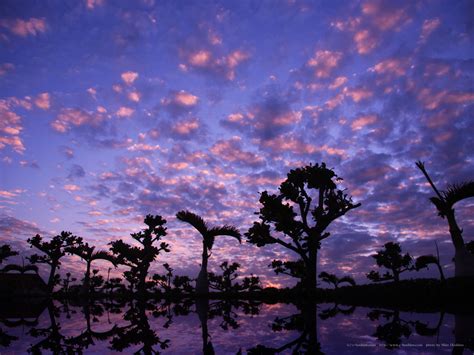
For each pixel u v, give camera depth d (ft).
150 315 34.58
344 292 62.08
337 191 71.56
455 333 16.87
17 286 108.68
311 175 70.13
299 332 19.40
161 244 103.35
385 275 96.02
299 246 70.03
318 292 67.46
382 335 17.12
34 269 114.32
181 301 65.16
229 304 51.83
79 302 74.33
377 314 28.35
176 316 32.45
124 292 110.83
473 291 39.19
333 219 71.10
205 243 75.46
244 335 18.92
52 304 67.41
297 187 71.10
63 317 35.04
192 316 32.27
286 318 28.09
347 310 34.17
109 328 24.26
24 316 37.88
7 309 51.26
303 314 31.58
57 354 14.80
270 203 68.85
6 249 111.65
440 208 48.34
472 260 44.75
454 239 46.93
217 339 17.78
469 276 42.75
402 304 39.19
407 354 12.74
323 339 16.67
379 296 51.34
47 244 110.52
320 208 71.26
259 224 71.05
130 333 21.01
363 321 23.66
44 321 31.07
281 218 68.33
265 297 73.67
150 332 21.21
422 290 44.55
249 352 14.25
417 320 22.71
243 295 79.66
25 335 21.17
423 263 53.98
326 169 71.10
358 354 13.00
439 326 19.31
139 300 76.84
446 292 41.32
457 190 47.32
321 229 70.54
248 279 96.48
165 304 55.98
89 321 29.94
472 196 46.93
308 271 69.46
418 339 15.60
